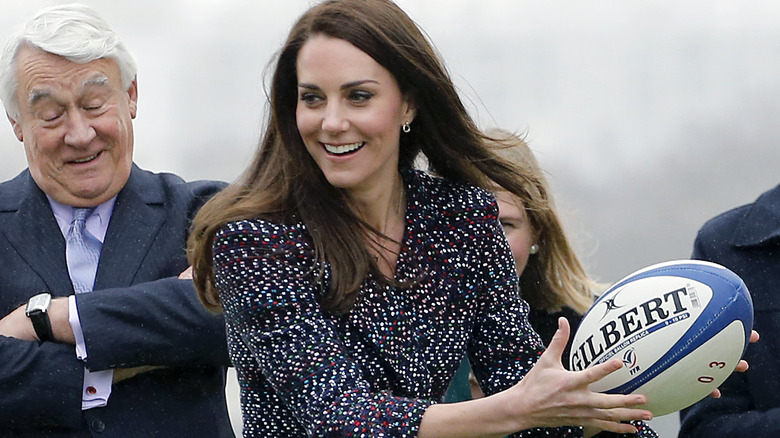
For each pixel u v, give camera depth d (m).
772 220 17.55
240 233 13.70
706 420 17.67
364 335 13.88
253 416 14.18
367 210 14.32
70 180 17.19
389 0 13.94
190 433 17.03
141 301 16.67
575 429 14.80
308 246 13.82
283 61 13.81
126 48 17.47
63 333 16.59
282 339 13.46
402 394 14.03
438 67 14.20
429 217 14.54
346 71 13.45
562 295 18.67
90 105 17.06
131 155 17.78
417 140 14.75
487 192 14.96
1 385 16.38
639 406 14.04
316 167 13.96
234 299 13.68
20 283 16.98
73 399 16.48
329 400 13.15
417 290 14.27
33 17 17.20
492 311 14.75
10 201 17.48
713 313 13.90
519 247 18.03
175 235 17.64
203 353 16.77
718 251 17.83
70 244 17.34
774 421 16.86
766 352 17.36
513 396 12.83
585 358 14.27
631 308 14.07
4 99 17.27
